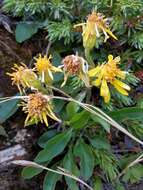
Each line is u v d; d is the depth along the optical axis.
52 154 0.23
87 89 0.23
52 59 0.25
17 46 0.26
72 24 0.26
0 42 0.26
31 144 0.24
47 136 0.24
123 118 0.23
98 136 0.24
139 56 0.26
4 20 0.26
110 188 0.24
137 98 0.26
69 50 0.26
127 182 0.25
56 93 0.24
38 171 0.23
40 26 0.26
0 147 0.24
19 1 0.26
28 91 0.24
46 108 0.21
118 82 0.21
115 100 0.25
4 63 0.25
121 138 0.25
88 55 0.21
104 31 0.21
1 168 0.23
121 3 0.25
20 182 0.24
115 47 0.26
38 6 0.25
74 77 0.24
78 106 0.23
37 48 0.26
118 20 0.25
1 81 0.25
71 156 0.23
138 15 0.25
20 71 0.21
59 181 0.24
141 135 0.25
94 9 0.25
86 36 0.21
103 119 0.22
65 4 0.26
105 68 0.21
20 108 0.24
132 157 0.24
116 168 0.24
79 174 0.23
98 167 0.24
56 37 0.25
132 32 0.26
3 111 0.24
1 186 0.23
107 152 0.24
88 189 0.24
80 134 0.24
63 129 0.24
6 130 0.24
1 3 0.27
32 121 0.22
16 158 0.24
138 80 0.26
